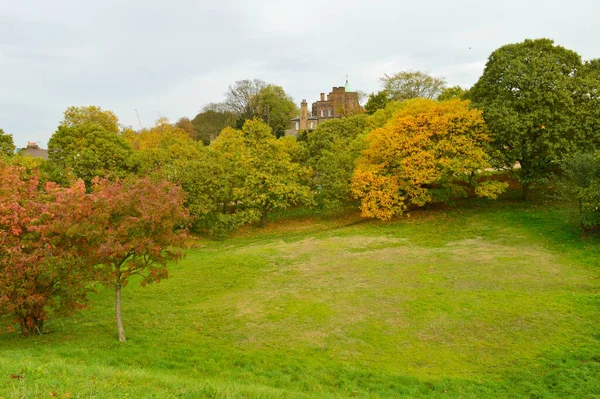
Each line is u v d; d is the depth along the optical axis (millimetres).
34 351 13461
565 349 13484
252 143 37312
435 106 32969
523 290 18266
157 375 11195
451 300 17812
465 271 21219
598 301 16484
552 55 30781
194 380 11258
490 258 22828
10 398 7383
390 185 32500
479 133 31297
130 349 14516
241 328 16500
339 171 37312
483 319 15898
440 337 14891
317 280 21656
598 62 31844
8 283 14070
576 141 29078
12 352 12953
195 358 13852
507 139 30484
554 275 19688
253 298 19859
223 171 37344
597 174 22875
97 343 15055
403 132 32875
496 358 13391
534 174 30828
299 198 37281
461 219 31172
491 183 32062
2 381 8430
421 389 11797
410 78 67250
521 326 15188
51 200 16906
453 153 31078
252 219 35781
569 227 25500
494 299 17562
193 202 34781
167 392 9023
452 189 34438
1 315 14703
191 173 35062
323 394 11039
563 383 11641
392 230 31125
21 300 14148
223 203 39094
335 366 13195
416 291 19094
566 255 22125
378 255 25297
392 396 11281
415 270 21969
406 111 35188
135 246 14094
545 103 29516
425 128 32031
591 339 13945
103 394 8227
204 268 24984
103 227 14109
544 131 29250
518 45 32188
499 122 29984
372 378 12422
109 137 39719
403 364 13312
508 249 24156
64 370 9836
